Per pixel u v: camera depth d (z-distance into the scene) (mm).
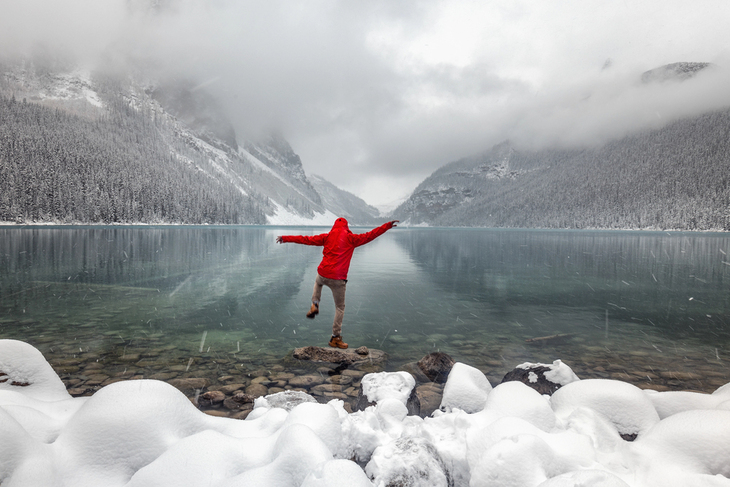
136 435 1604
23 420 1713
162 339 4902
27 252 18016
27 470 1375
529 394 2146
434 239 46031
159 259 16266
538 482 1430
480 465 1551
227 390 3193
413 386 2820
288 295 8406
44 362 2398
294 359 4117
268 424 1939
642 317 6695
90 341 4730
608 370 3959
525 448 1525
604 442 1845
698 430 1666
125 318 6066
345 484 1225
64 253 17750
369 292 9125
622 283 11031
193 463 1454
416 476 1604
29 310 6555
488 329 5758
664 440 1711
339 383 3445
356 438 1920
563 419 2104
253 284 9953
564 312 7074
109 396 1727
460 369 2775
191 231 56750
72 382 3289
